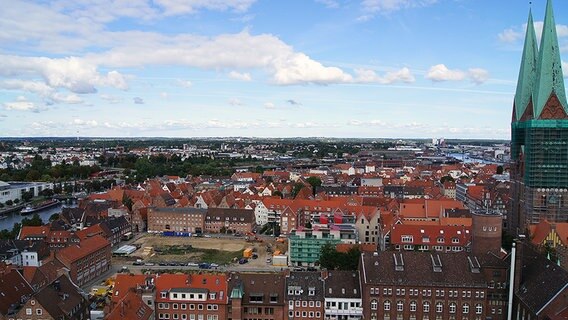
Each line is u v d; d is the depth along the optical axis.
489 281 143.25
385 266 147.62
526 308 129.62
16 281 141.38
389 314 143.88
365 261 149.25
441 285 142.38
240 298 140.75
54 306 128.88
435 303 143.00
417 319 143.62
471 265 145.75
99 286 185.00
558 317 115.81
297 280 149.00
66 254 179.88
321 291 146.25
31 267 156.25
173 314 142.50
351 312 144.38
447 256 149.75
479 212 185.00
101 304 163.00
